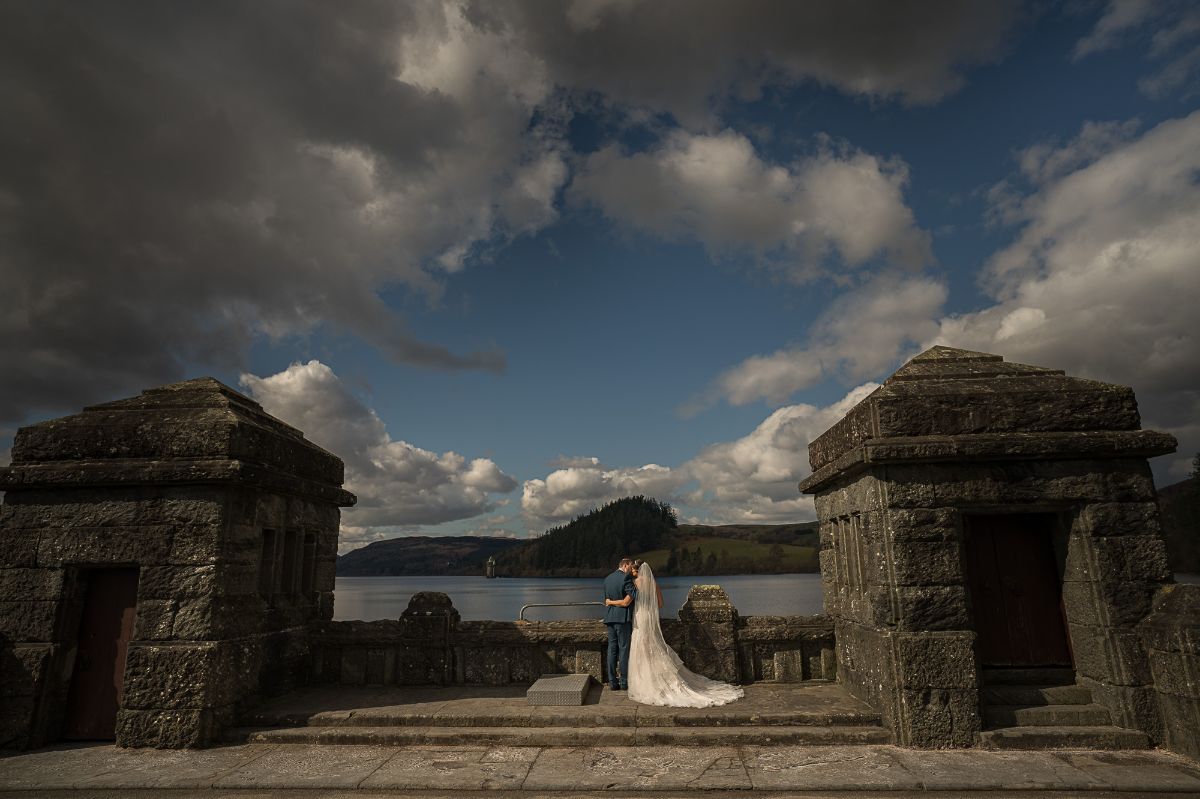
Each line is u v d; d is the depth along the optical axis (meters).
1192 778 5.91
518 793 5.93
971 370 8.32
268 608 8.81
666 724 7.49
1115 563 7.19
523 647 9.59
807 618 9.48
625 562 9.34
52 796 6.00
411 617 9.66
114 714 7.73
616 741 7.23
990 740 6.80
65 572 7.78
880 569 7.46
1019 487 7.36
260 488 8.50
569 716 7.61
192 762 6.82
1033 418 7.50
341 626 9.76
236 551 7.99
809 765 6.43
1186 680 6.44
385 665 9.63
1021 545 7.96
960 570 7.22
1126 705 6.88
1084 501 7.36
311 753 7.11
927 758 6.56
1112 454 7.28
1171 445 7.12
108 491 7.87
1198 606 6.51
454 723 7.66
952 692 6.95
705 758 6.71
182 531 7.71
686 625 9.34
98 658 7.89
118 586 8.08
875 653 7.58
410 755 6.99
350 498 11.04
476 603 64.06
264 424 9.38
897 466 7.47
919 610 7.13
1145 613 7.07
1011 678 7.58
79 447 7.99
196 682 7.34
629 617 8.98
